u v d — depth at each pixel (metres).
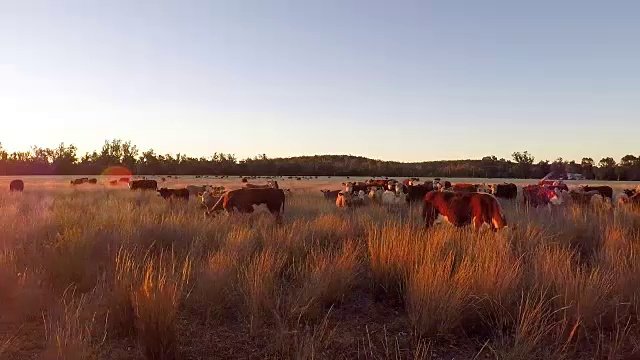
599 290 5.48
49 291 6.04
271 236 9.16
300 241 8.69
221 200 13.66
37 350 4.58
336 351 4.68
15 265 6.77
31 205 16.70
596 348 4.71
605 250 7.77
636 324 5.08
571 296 5.36
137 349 4.69
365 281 6.77
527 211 13.67
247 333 5.14
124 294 5.38
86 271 6.76
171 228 10.05
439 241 7.72
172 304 4.91
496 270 5.90
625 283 5.85
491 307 5.40
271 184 33.59
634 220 11.64
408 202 19.36
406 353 4.67
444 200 10.18
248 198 13.02
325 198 23.31
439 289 5.38
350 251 7.40
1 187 33.00
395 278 6.45
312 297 5.72
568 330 4.98
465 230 9.22
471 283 5.71
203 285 6.02
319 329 5.13
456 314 5.14
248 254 7.70
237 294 6.04
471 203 9.67
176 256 7.82
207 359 4.53
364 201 19.03
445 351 4.75
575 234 9.98
